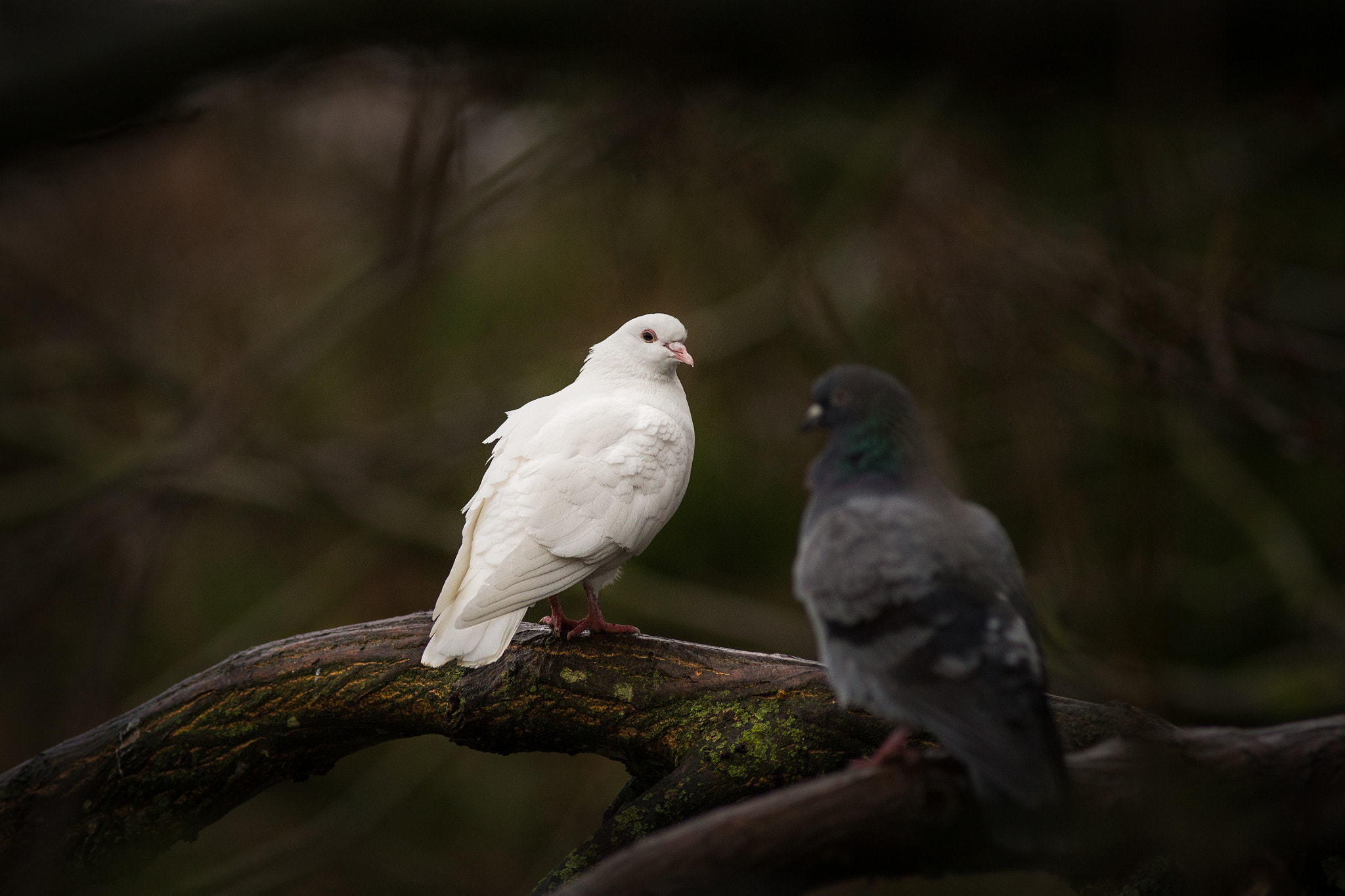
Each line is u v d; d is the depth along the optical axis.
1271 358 11.20
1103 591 6.91
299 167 14.98
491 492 7.85
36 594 11.26
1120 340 10.33
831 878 4.68
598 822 16.44
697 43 4.95
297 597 17.22
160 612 17.66
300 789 18.34
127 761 7.14
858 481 5.38
